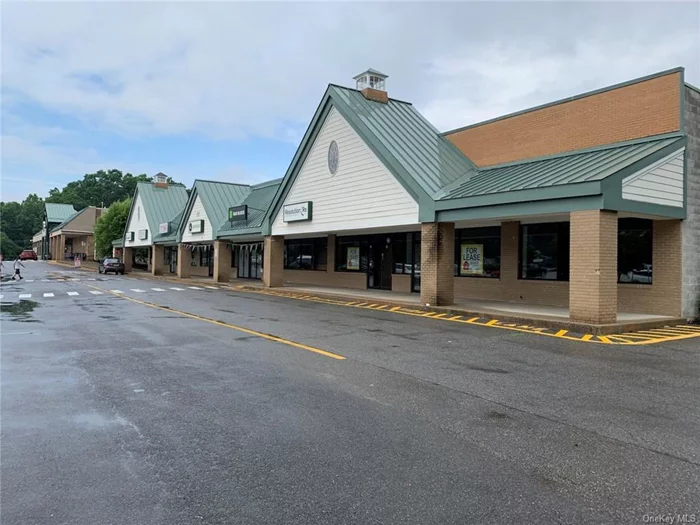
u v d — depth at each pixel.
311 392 6.66
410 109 22.38
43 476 4.23
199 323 13.34
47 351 9.50
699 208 14.32
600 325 11.66
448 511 3.64
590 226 12.03
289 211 23.84
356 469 4.33
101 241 59.44
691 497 3.84
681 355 9.24
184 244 38.50
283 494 3.90
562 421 5.55
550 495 3.87
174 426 5.41
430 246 16.42
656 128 14.11
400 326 12.78
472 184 16.62
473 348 9.82
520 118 17.67
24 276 42.09
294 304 18.59
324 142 21.69
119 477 4.21
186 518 3.56
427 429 5.29
